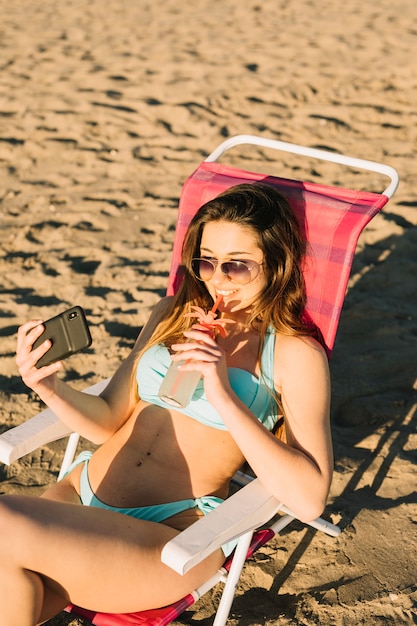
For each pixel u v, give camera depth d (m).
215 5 11.20
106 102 7.15
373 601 2.60
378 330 4.14
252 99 7.34
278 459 2.15
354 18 10.38
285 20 10.30
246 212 2.39
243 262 2.37
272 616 2.56
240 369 2.37
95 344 3.95
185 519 2.29
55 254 4.79
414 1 11.38
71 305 4.25
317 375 2.31
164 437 2.36
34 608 1.98
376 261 4.77
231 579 2.25
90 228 5.10
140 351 2.55
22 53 8.73
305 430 2.24
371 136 6.64
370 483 3.12
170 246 4.91
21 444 2.38
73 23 10.12
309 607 2.59
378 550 2.80
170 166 6.01
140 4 11.23
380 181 5.72
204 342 2.17
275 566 2.75
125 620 2.13
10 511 1.98
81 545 2.00
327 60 8.48
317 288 2.56
